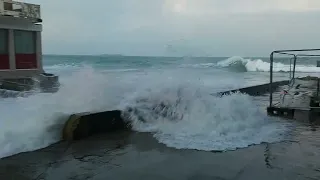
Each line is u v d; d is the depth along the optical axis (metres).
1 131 5.89
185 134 6.71
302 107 8.68
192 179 4.40
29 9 15.00
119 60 61.84
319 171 4.64
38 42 15.05
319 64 22.84
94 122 6.91
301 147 5.83
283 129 7.13
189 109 7.60
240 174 4.56
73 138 6.46
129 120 7.51
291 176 4.46
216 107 7.61
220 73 35.25
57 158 5.37
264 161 5.09
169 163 5.06
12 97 9.17
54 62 55.69
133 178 4.48
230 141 6.21
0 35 13.48
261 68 43.44
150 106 7.82
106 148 5.91
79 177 4.55
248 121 7.44
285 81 19.19
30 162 5.18
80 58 67.38
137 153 5.60
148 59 65.69
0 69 13.47
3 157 5.41
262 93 14.62
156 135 6.77
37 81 13.31
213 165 4.94
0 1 13.74
